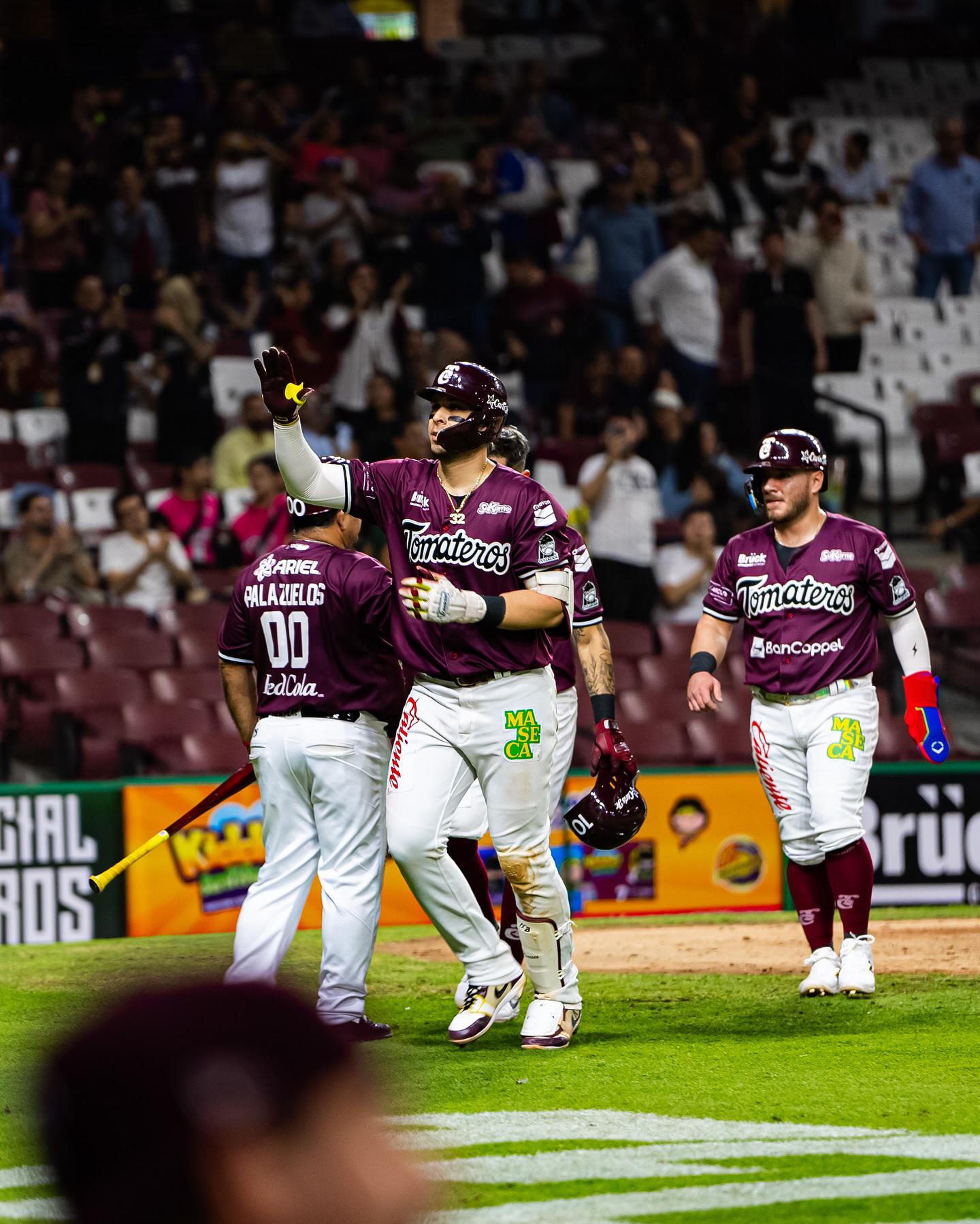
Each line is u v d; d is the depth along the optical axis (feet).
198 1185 10.36
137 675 131.13
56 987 78.64
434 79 231.09
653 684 135.74
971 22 273.13
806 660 71.61
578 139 226.58
